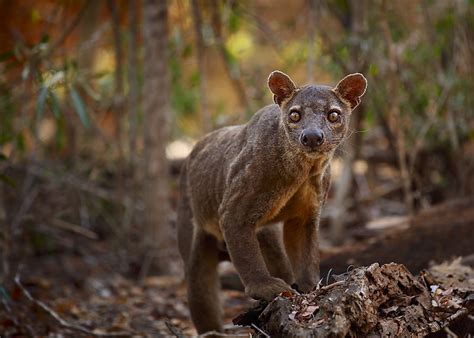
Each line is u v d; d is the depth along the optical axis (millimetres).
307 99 7199
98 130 13836
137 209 13883
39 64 11281
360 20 13484
